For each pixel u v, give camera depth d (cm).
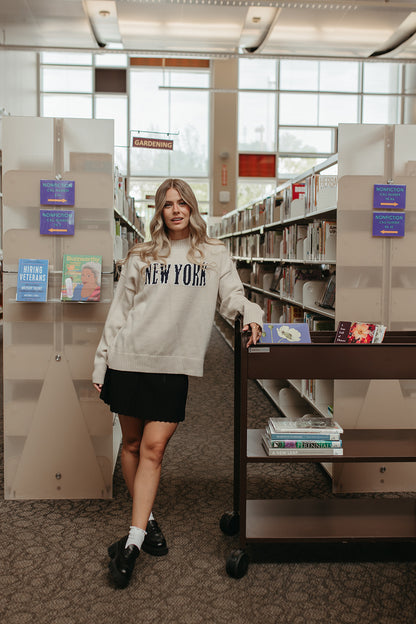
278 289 541
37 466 298
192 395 527
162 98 1492
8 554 240
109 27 750
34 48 836
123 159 1501
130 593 212
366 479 313
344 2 627
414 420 317
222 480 325
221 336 935
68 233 284
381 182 308
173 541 253
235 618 198
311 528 239
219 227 1190
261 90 1493
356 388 315
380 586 220
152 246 226
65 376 295
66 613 200
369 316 315
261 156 1519
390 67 1492
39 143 285
